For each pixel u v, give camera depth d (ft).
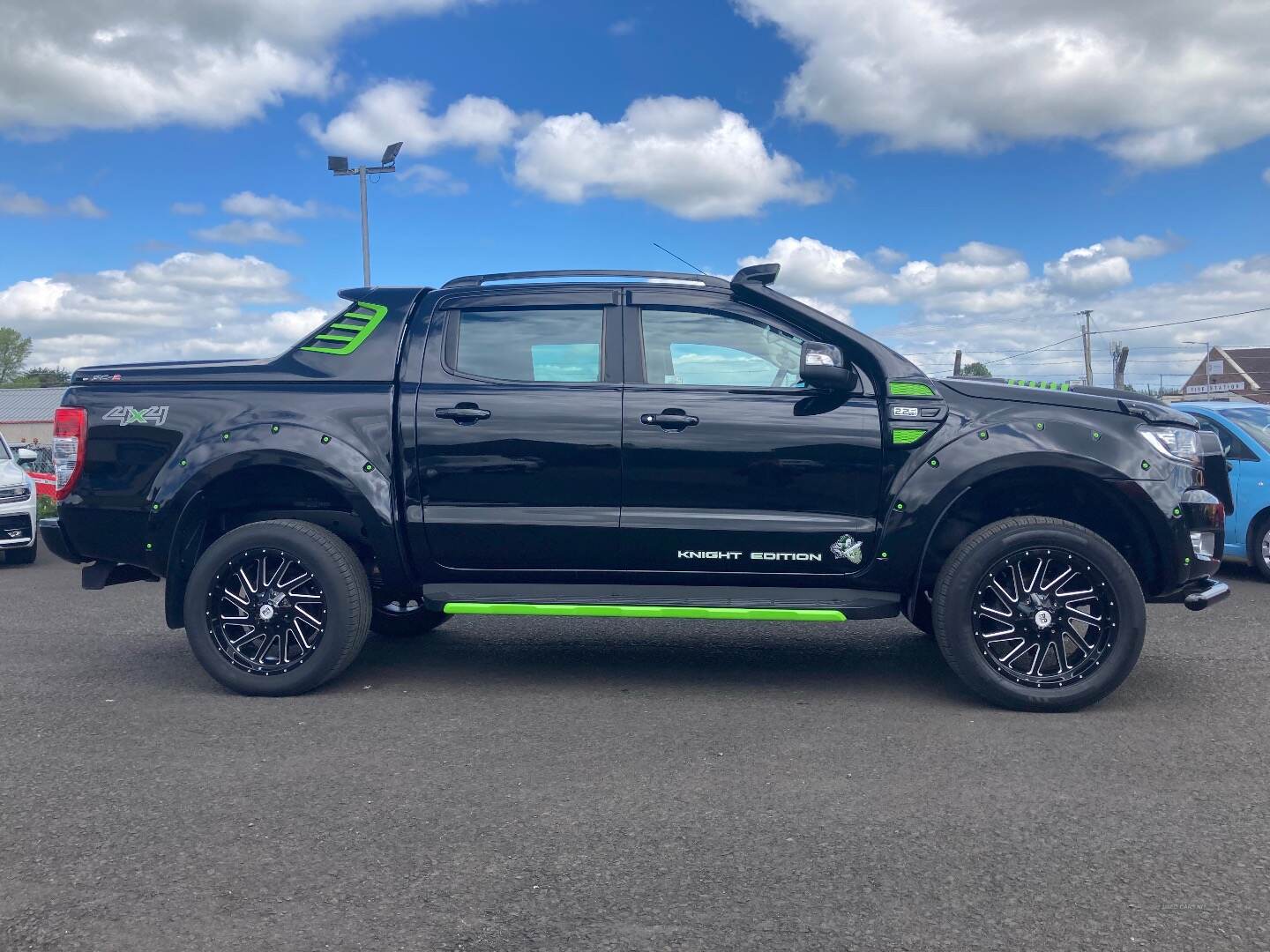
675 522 16.21
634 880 9.87
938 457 15.89
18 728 14.98
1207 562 15.88
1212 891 9.57
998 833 10.95
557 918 9.12
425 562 16.87
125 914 9.20
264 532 16.51
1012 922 9.00
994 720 15.23
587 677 18.04
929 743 14.11
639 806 11.80
